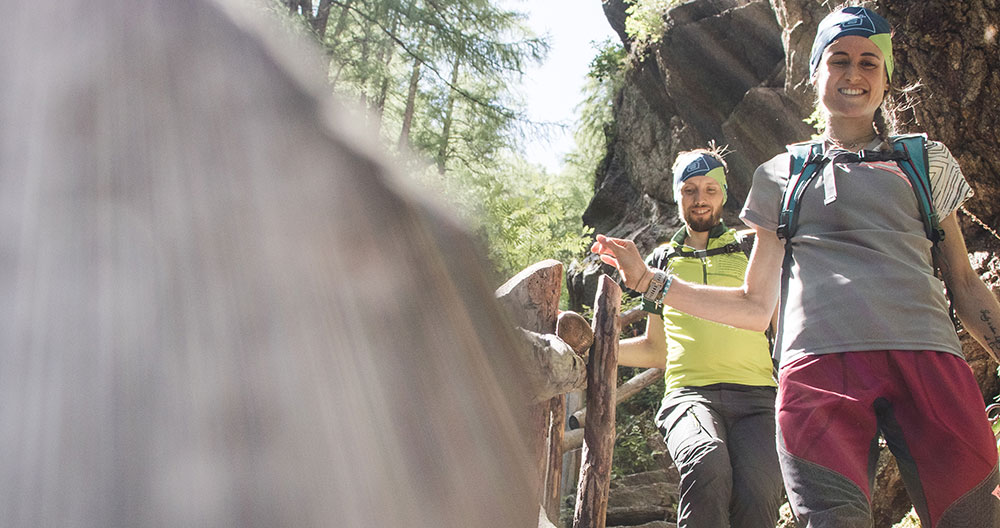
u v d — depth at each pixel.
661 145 16.09
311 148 0.16
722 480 2.72
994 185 5.68
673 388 3.08
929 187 2.00
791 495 1.85
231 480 0.13
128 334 0.13
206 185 0.14
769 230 2.17
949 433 1.81
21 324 0.12
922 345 1.85
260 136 0.15
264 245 0.15
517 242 12.09
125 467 0.12
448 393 0.17
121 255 0.13
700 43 14.44
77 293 0.13
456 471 0.17
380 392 0.15
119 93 0.14
